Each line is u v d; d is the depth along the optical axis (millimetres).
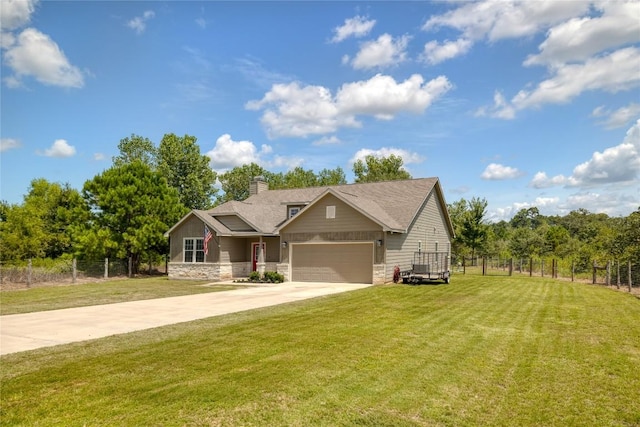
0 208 34781
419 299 14609
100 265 27031
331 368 6516
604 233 30938
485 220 33500
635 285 21188
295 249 22844
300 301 14164
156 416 4770
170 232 26375
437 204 28141
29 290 19156
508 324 10156
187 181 44156
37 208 37281
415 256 24125
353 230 21141
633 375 6324
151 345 7961
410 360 6973
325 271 22047
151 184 30766
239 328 9516
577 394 5551
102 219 29438
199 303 14023
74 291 18531
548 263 31281
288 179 62500
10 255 31656
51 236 36031
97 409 4973
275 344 8016
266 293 16922
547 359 7129
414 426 4578
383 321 10414
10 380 5988
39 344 8109
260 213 26828
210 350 7574
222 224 25828
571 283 22000
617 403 5270
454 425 4625
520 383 5941
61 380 5977
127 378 6055
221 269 24734
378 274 20438
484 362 6914
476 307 12797
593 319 10914
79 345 7984
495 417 4836
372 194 26281
